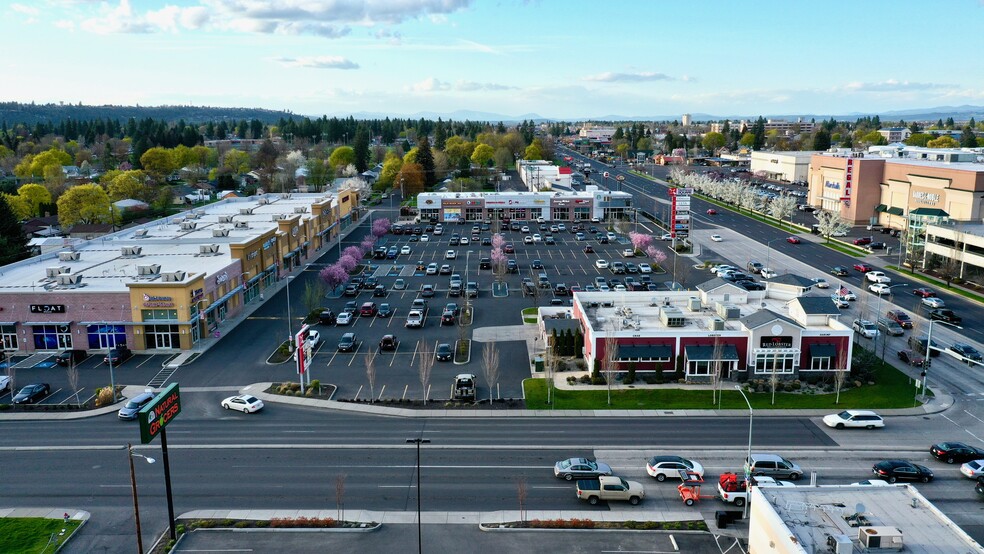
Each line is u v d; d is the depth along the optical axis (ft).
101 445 194.39
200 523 153.28
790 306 262.26
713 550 144.15
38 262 334.24
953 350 263.90
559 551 143.84
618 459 185.16
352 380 244.01
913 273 392.06
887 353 269.44
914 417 213.05
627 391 231.71
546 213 602.85
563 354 266.36
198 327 284.41
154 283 271.90
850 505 130.82
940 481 174.40
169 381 242.78
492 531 151.12
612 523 153.69
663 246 485.56
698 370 240.53
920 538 120.16
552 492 168.04
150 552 143.74
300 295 361.71
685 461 175.83
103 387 237.04
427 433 201.87
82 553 143.74
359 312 330.54
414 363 260.83
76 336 275.80
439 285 385.09
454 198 599.98
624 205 602.44
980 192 433.07
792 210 563.07
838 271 391.04
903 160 529.86
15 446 193.77
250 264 351.05
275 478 175.22
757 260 437.99
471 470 179.11
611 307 283.79
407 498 165.37
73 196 525.34
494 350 270.87
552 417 213.05
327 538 148.77
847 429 204.44
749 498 159.22
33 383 241.76
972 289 358.23
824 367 239.91
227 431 203.31
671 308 260.62
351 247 437.99
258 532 150.82
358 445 193.88
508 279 397.39
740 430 203.41
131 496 166.50
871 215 546.26
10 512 159.02
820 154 641.81
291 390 232.53
